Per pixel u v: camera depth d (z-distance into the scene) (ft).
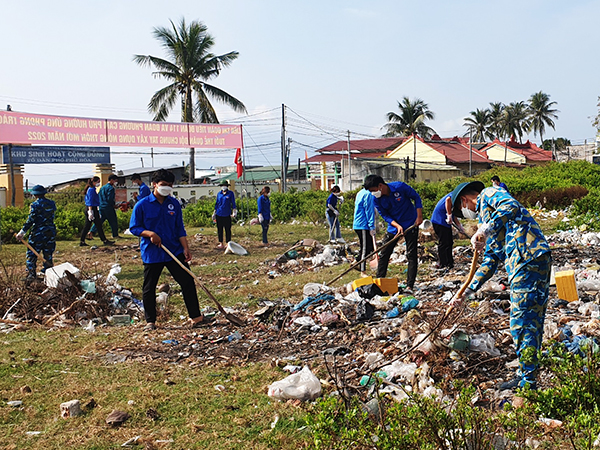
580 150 257.75
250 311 24.08
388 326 18.78
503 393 12.84
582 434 10.28
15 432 12.26
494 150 219.20
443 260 31.01
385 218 25.77
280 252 45.91
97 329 21.57
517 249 12.61
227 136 64.34
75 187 120.26
